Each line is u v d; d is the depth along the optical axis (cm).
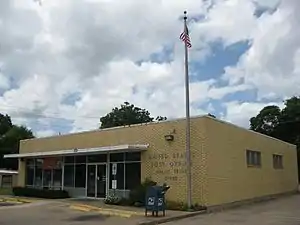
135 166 2464
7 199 2786
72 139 2955
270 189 3077
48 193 2830
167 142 2311
